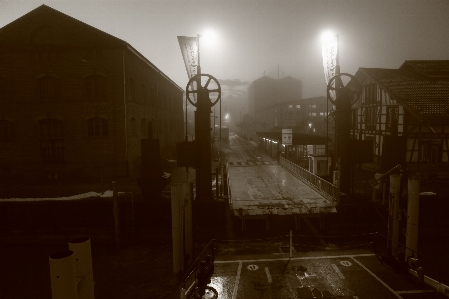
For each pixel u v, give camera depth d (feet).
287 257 38.83
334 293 29.71
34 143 84.48
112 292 36.42
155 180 55.36
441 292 29.27
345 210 51.39
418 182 34.94
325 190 56.90
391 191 37.32
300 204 50.88
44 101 83.51
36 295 37.55
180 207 35.63
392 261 35.32
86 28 83.82
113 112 84.02
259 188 62.64
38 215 55.67
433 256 44.73
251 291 30.60
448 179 75.00
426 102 79.00
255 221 53.52
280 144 114.93
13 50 82.38
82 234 54.44
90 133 84.94
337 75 56.39
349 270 34.60
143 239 53.21
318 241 48.49
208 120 54.13
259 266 36.32
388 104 86.07
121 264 44.50
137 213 54.39
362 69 97.40
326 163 78.33
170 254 47.60
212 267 34.01
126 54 86.07
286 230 51.72
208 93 54.03
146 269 42.50
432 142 78.07
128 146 86.69
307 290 30.42
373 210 51.78
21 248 53.11
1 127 84.74
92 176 84.33
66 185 76.54
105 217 55.36
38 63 83.41
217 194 56.95
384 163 52.34
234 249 45.85
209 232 51.37
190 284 33.19
